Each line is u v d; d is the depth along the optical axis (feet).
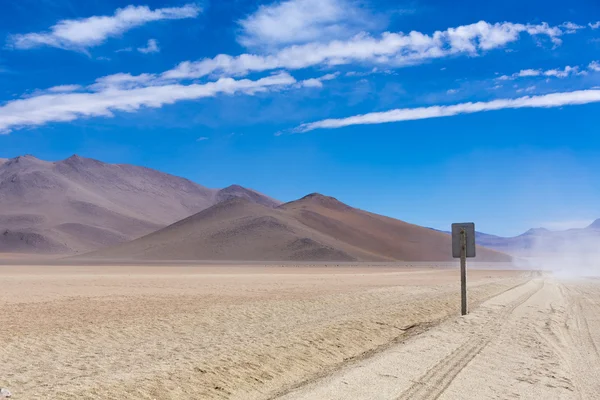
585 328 69.36
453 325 69.26
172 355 44.93
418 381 38.81
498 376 41.39
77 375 37.60
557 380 40.81
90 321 63.82
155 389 34.73
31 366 40.45
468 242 82.94
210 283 145.48
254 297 100.22
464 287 82.64
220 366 41.09
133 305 82.69
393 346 54.70
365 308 84.69
